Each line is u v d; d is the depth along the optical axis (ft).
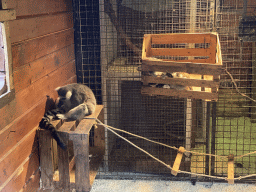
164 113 15.24
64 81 12.20
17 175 8.52
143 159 14.43
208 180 13.66
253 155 15.29
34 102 9.53
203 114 16.10
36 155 9.87
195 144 16.30
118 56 14.88
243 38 13.05
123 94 15.47
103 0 12.72
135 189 13.26
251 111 19.11
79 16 12.76
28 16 8.89
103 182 13.76
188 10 12.80
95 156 12.57
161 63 9.77
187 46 13.28
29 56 9.02
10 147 8.13
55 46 11.07
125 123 15.67
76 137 9.42
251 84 18.65
